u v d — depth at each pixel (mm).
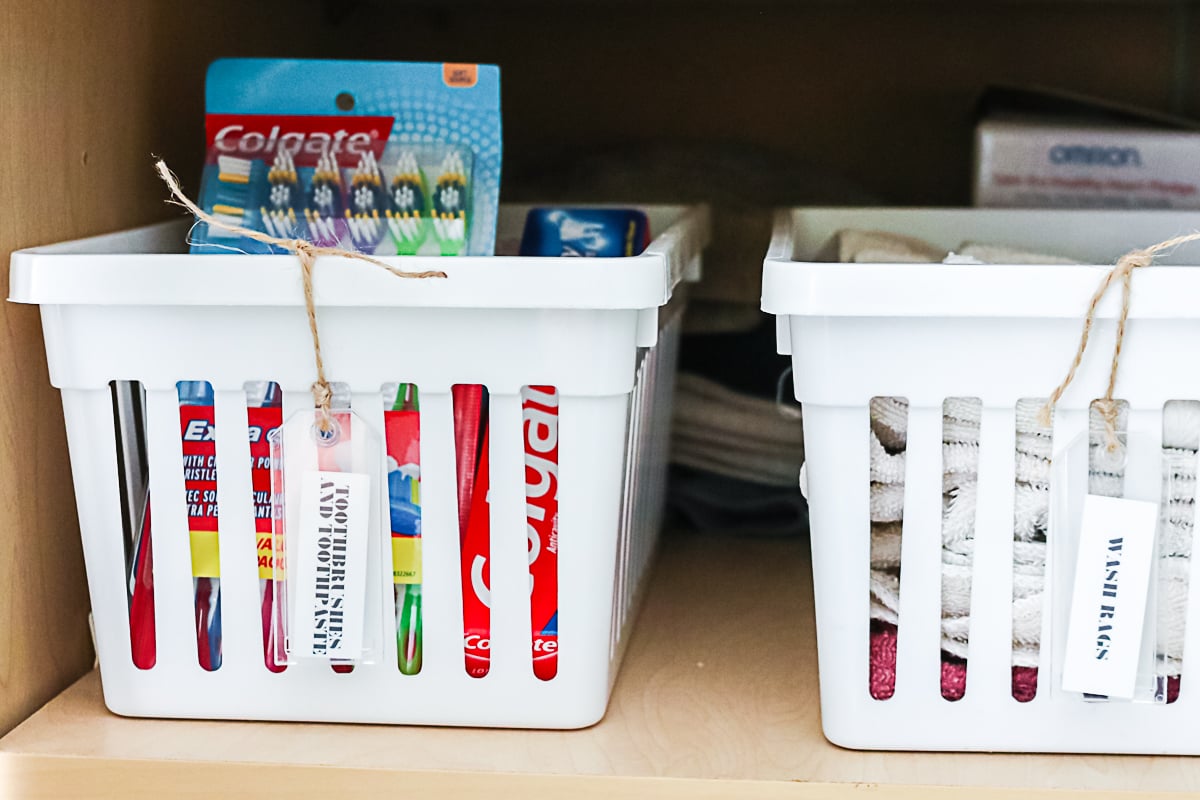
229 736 585
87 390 570
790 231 745
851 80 1118
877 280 510
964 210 821
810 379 534
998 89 999
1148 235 796
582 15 1124
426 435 560
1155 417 521
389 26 1122
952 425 538
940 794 532
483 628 587
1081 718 555
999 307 507
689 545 914
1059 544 529
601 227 717
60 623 651
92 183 671
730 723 598
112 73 694
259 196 650
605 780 542
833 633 559
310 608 557
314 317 541
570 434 552
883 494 546
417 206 644
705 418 937
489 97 650
